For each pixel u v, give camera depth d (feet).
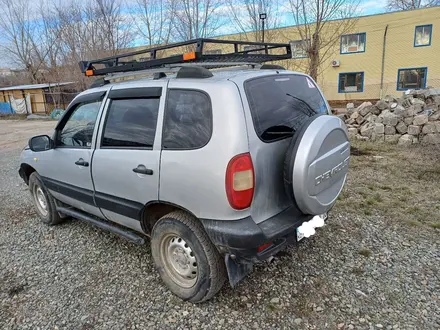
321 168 7.73
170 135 8.13
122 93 9.52
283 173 7.84
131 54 10.57
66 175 11.61
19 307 8.84
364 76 81.76
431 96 27.53
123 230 10.51
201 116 7.61
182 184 7.81
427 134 24.57
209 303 8.61
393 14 76.54
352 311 8.03
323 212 8.34
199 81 7.86
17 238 12.90
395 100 29.07
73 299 9.04
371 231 11.88
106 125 9.91
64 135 11.66
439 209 13.51
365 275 9.37
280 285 9.12
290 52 12.14
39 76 113.39
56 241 12.44
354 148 24.75
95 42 86.02
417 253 10.37
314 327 7.63
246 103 7.43
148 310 8.48
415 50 76.59
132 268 10.36
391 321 7.65
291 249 10.82
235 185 7.11
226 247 7.44
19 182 21.22
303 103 9.15
